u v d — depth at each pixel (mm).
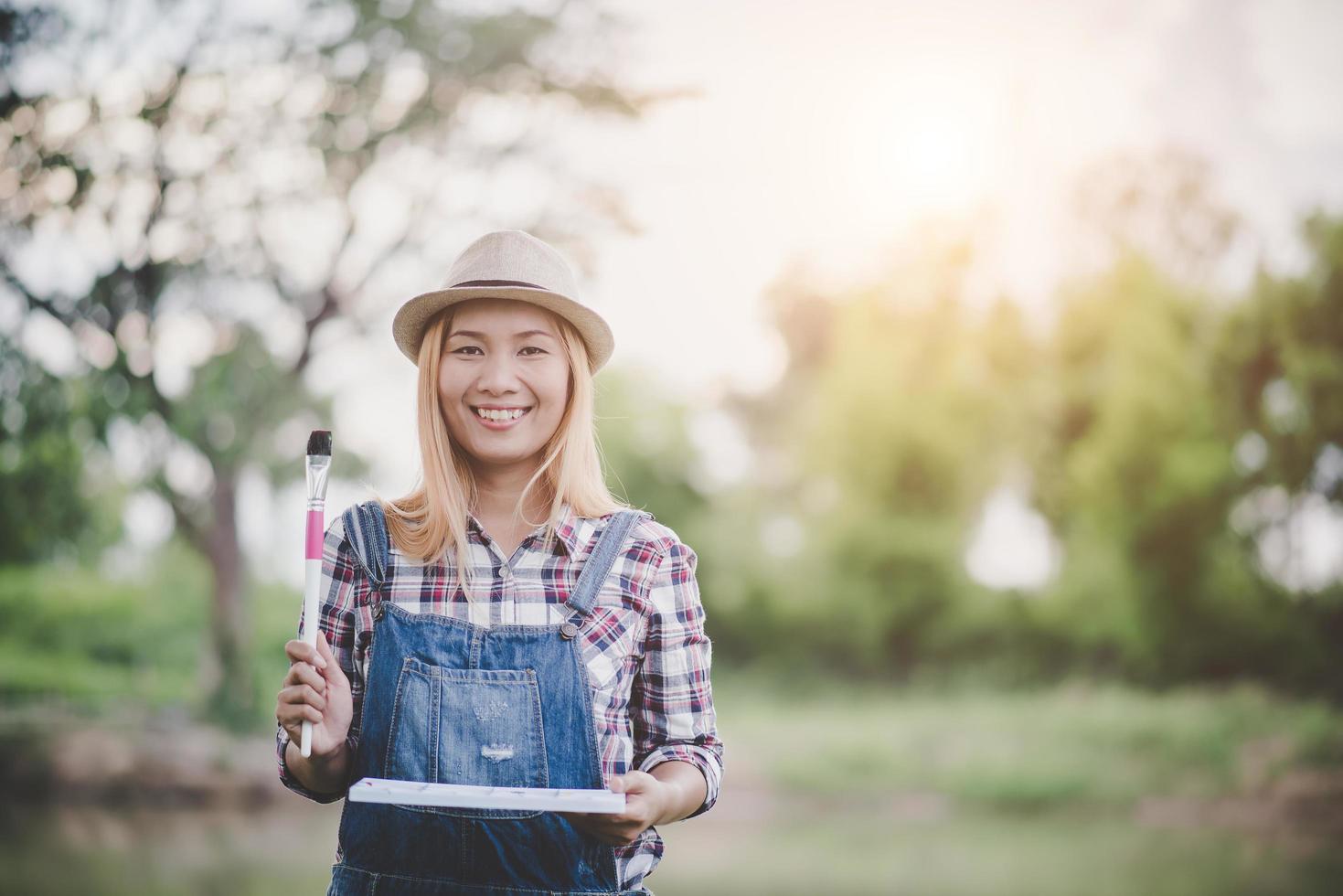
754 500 24094
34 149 11531
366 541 1785
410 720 1673
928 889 10500
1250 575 20328
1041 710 19391
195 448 13031
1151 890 10609
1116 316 21531
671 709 1806
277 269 12664
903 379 22984
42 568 18391
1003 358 22625
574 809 1516
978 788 16938
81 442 12656
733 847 13094
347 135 12344
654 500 24062
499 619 1735
